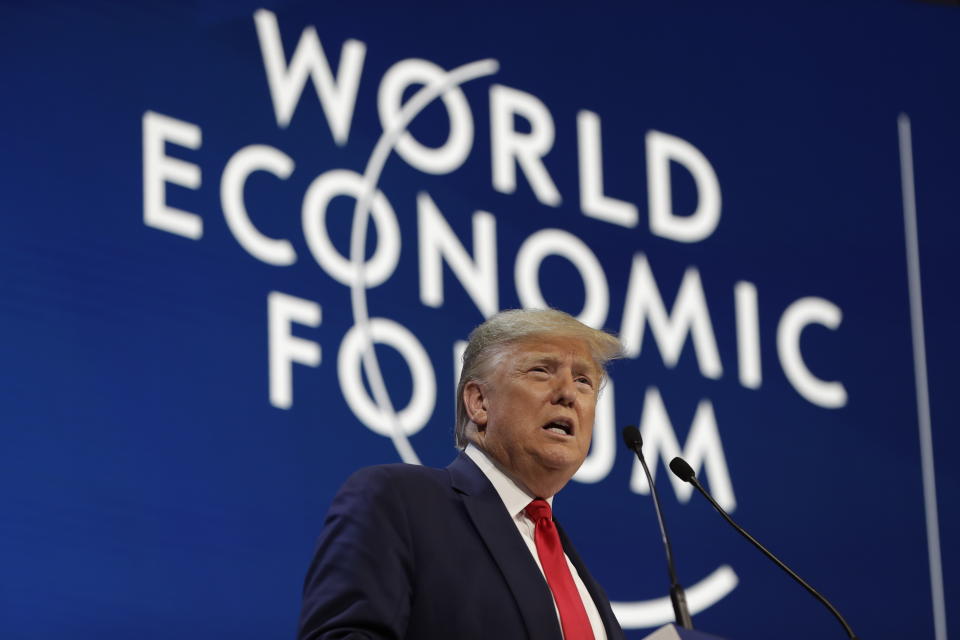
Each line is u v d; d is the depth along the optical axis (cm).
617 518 1351
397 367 1303
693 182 1492
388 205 1338
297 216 1292
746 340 1464
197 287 1233
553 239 1407
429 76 1398
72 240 1192
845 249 1541
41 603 1118
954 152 1630
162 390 1199
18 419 1141
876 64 1625
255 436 1227
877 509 1471
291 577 1214
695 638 630
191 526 1185
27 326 1162
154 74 1262
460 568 647
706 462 1410
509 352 734
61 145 1209
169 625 1158
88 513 1149
